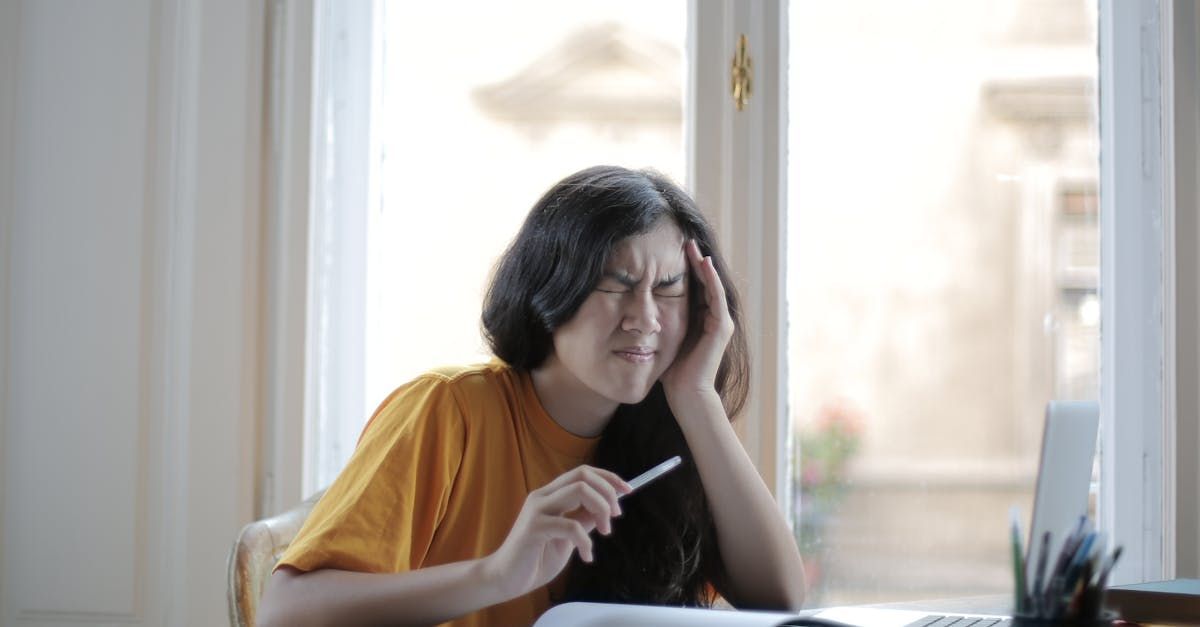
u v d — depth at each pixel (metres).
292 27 1.88
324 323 1.94
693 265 1.23
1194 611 1.09
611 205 1.15
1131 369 1.97
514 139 1.99
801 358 1.98
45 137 1.87
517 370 1.23
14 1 1.87
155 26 1.87
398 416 1.15
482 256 1.99
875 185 1.99
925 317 1.99
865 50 2.00
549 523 0.94
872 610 1.18
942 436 1.99
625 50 1.98
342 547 1.01
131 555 1.85
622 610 0.95
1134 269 1.97
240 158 1.85
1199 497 1.89
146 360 1.86
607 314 1.13
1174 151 1.92
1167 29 1.94
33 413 1.86
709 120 1.90
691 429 1.23
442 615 0.97
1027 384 2.00
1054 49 2.01
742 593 1.24
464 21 2.00
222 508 1.83
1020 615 1.01
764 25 1.91
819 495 1.98
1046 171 2.01
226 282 1.84
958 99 2.01
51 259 1.87
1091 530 0.99
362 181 1.96
